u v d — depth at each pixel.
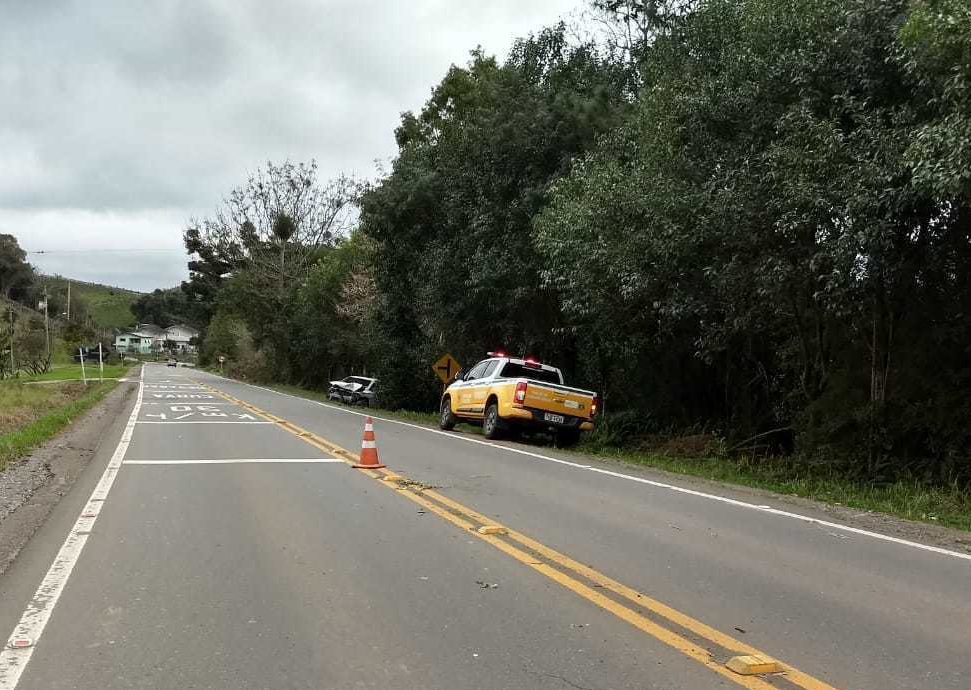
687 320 16.94
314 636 4.88
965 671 4.47
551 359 24.44
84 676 4.27
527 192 19.84
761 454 16.78
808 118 11.57
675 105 14.71
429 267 25.11
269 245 57.25
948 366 13.04
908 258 12.47
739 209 12.38
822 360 14.95
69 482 10.76
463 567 6.48
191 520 8.17
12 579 6.05
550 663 4.49
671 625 5.16
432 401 31.48
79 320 124.00
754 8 13.17
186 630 4.97
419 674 4.32
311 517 8.34
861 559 7.13
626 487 11.10
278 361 62.06
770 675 4.36
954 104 9.76
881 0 11.58
